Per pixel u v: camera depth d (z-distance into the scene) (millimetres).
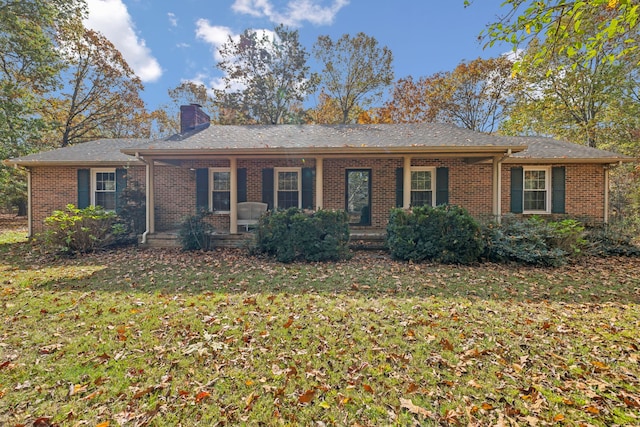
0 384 2672
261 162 11656
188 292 5199
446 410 2383
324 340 3434
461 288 5410
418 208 7824
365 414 2357
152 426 2244
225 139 10586
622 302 4746
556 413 2328
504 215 9344
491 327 3773
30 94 16219
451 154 9344
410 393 2578
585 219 10719
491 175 11320
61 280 5949
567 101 17766
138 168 11922
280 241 7777
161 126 28562
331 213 7883
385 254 8586
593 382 2682
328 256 7727
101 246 9172
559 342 3396
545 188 11508
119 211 10531
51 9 15539
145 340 3438
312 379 2770
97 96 22516
